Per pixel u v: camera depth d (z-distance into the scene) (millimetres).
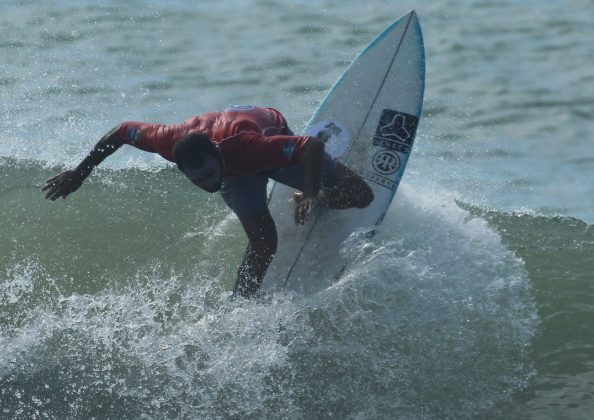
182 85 33500
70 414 16859
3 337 18938
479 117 31312
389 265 20609
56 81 33625
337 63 35125
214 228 23734
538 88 33156
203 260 22141
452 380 17547
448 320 19234
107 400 17172
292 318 19266
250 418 16703
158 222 24031
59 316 19719
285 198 21781
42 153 28094
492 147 29484
